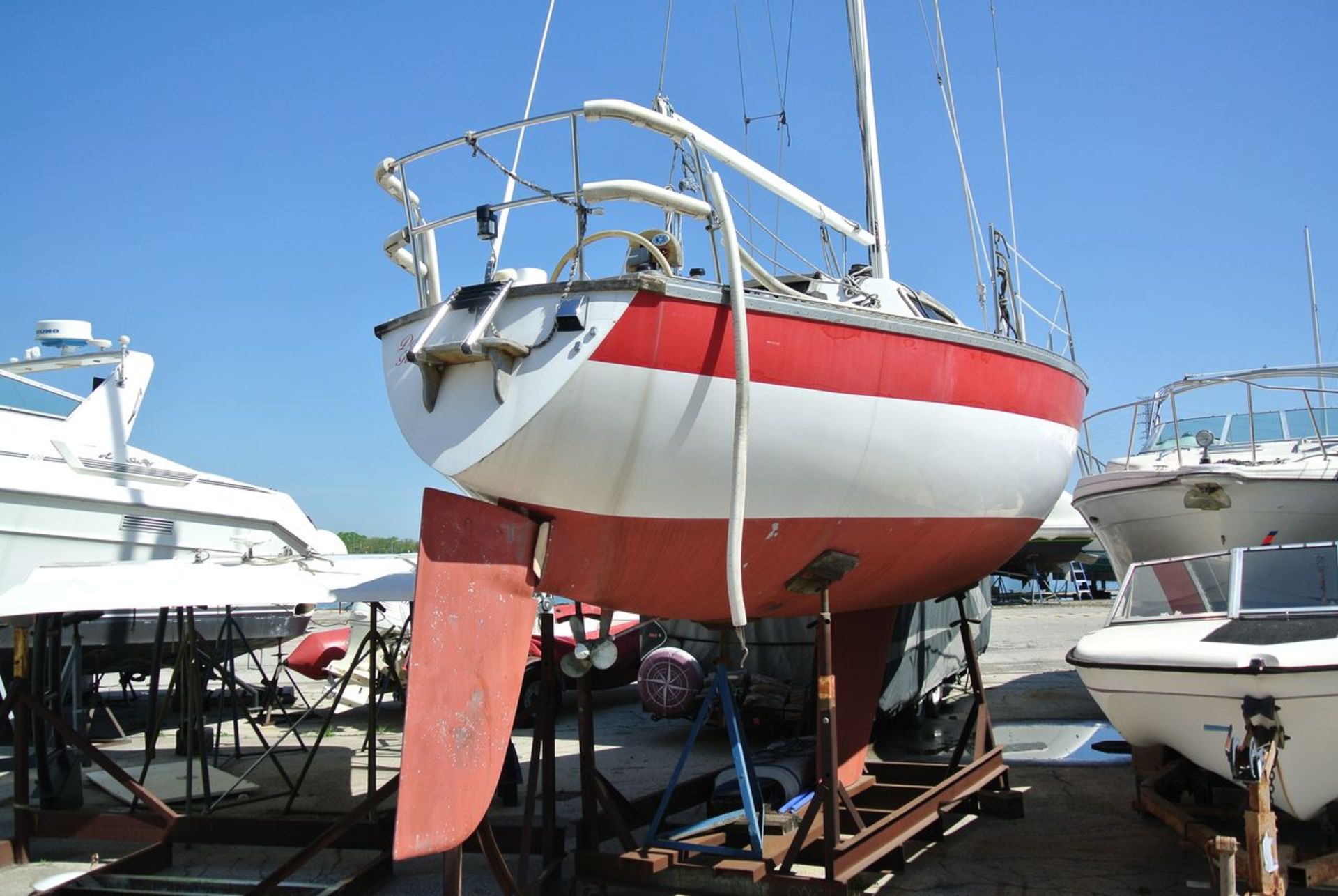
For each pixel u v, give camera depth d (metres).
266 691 9.80
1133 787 5.73
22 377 9.00
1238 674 3.72
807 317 3.60
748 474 3.61
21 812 4.86
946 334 4.08
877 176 6.74
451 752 3.19
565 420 3.29
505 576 3.44
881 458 3.91
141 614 8.66
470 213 3.98
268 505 9.95
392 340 3.89
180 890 4.26
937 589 5.14
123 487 8.58
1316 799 3.89
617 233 3.75
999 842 4.79
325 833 3.92
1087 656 4.43
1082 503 7.73
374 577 5.40
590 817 4.19
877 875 4.37
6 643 7.77
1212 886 3.74
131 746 7.86
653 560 3.70
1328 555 4.52
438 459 3.44
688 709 7.02
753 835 4.02
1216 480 6.62
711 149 4.66
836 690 5.05
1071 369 5.15
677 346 3.34
